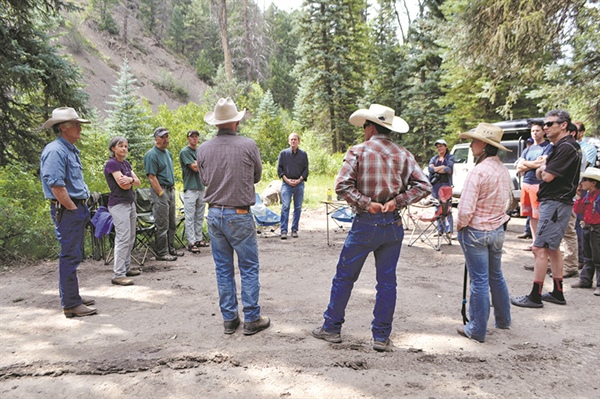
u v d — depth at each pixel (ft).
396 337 10.98
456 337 10.99
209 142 11.07
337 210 24.36
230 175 10.69
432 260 19.92
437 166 24.36
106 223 15.66
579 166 12.71
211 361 9.50
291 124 87.76
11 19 27.81
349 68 87.15
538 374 9.01
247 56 134.41
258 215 25.54
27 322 11.97
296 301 13.98
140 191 20.44
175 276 16.92
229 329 11.08
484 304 10.48
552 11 31.40
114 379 8.72
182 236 23.65
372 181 9.68
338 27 86.22
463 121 59.77
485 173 10.46
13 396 8.11
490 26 34.01
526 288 15.40
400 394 8.13
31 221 20.93
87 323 11.87
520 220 31.32
